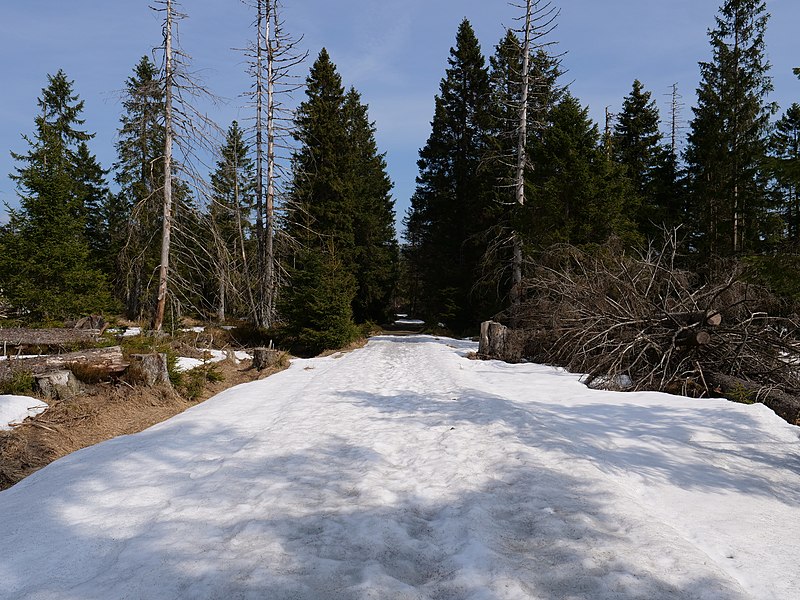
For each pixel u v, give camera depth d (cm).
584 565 345
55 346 1308
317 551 377
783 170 734
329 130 3062
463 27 3306
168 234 1802
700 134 2641
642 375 1132
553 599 304
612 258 1622
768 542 393
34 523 441
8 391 879
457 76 3353
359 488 514
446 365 1471
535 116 2623
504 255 2736
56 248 1769
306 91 3150
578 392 1019
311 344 1959
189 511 458
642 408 827
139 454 642
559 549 371
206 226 1933
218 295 2678
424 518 449
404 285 5500
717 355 1106
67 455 679
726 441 648
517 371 1376
